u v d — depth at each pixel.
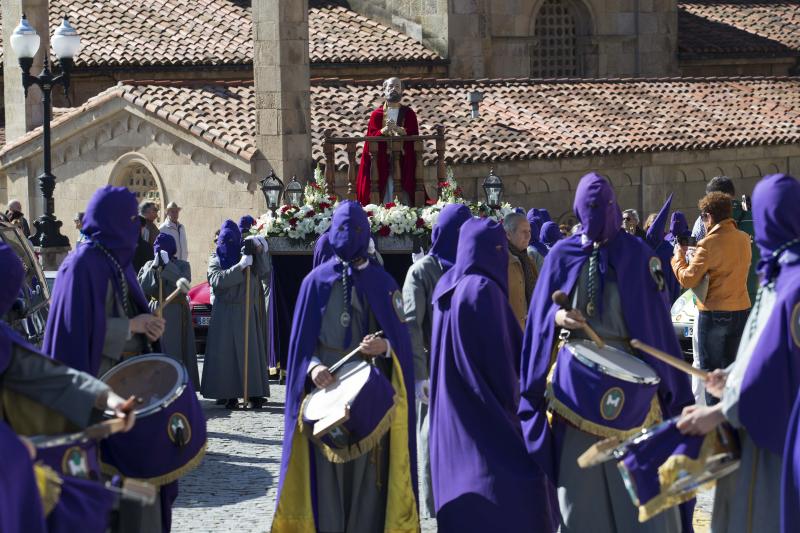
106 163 29.41
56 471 5.72
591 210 7.34
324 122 28.25
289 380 7.81
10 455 5.14
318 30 36.34
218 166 27.61
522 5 38.22
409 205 19.17
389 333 7.83
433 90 31.34
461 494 7.71
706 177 33.12
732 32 42.62
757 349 6.02
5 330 6.03
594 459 6.39
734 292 11.78
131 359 7.39
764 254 6.17
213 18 34.88
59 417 6.10
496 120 30.70
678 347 7.49
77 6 34.56
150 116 28.28
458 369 7.89
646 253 7.44
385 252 16.28
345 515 7.82
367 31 36.78
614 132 31.73
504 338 7.87
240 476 10.98
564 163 30.33
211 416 14.30
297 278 16.62
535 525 7.67
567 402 7.16
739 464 6.30
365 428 7.50
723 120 33.91
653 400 7.32
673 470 6.19
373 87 30.28
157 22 34.31
